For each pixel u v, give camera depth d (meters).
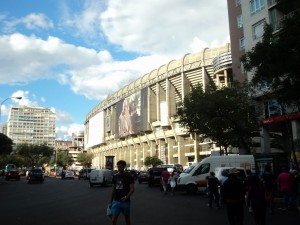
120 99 128.75
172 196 24.23
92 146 167.50
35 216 13.77
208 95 31.62
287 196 15.58
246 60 15.03
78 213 14.73
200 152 87.81
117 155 137.00
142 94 111.50
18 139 169.25
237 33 48.53
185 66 94.88
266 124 35.56
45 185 40.78
